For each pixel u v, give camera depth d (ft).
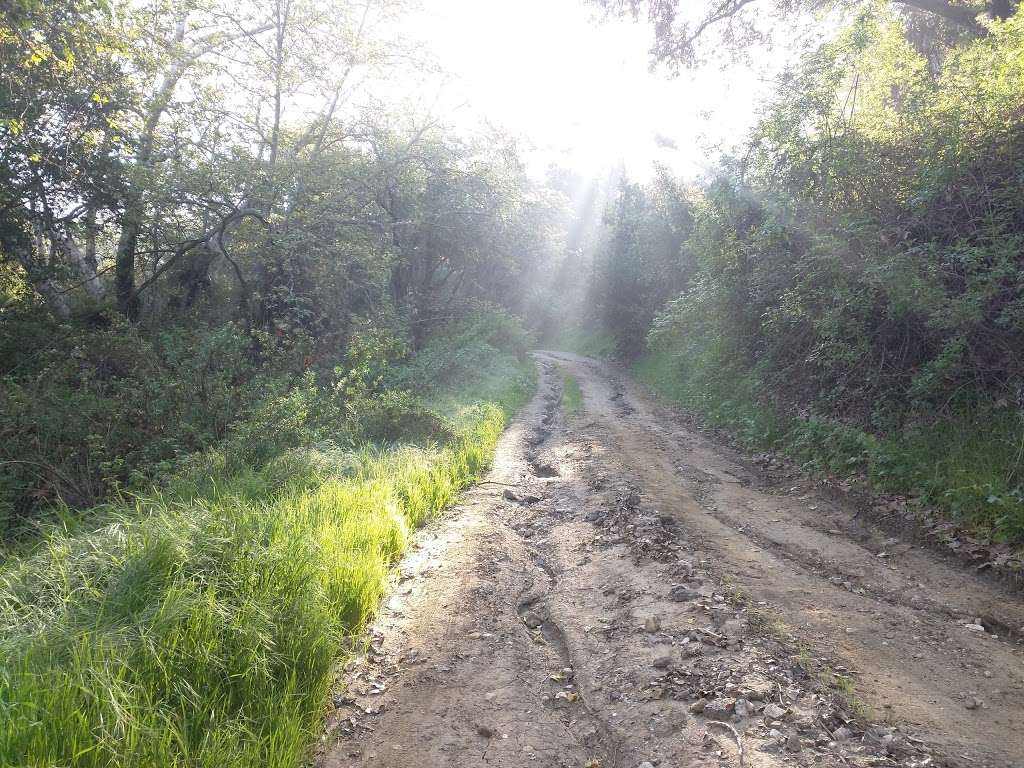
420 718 12.04
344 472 26.81
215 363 39.27
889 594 16.70
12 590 12.54
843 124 36.91
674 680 12.57
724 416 44.42
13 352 40.86
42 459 26.73
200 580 13.15
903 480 23.91
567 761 10.85
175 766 9.40
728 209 47.83
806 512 24.17
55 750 8.82
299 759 10.60
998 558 17.87
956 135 29.27
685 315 55.77
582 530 22.85
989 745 10.23
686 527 22.04
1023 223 27.32
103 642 10.69
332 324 53.98
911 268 27.27
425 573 18.98
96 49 38.78
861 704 11.41
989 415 23.98
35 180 44.45
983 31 46.88
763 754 10.09
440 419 38.52
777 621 14.78
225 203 51.49
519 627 15.94
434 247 90.38
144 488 25.13
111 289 55.62
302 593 13.94
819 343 35.12
